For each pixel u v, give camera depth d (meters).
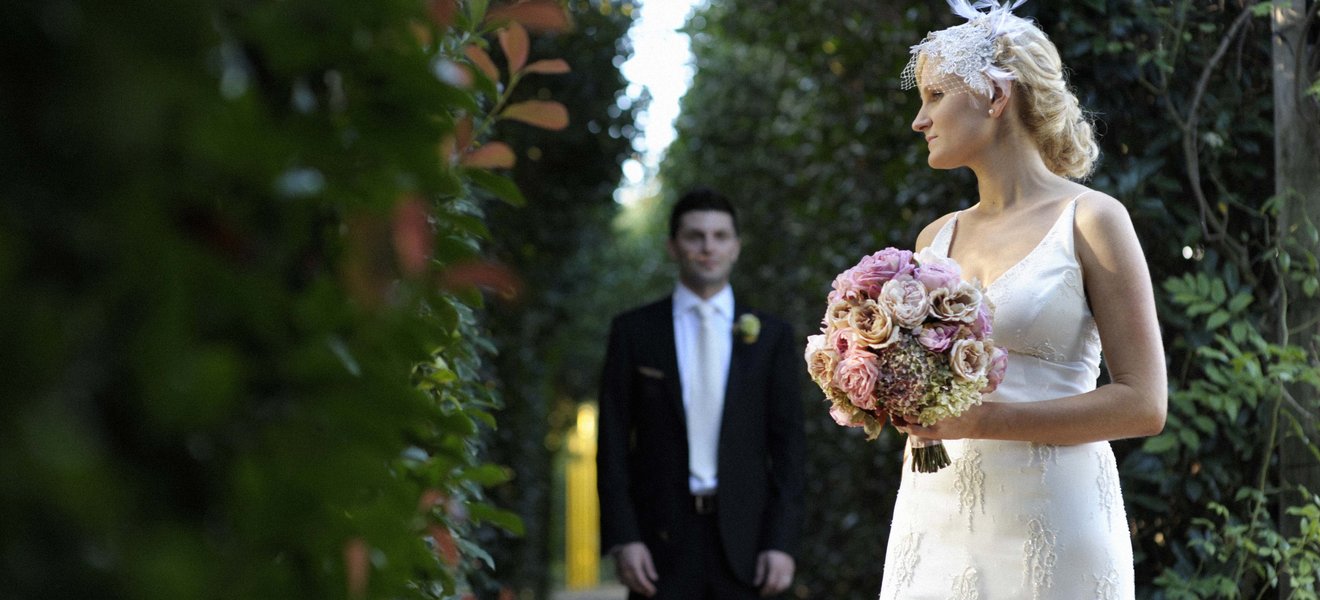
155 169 0.63
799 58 7.09
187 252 0.65
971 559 2.71
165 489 0.68
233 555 0.73
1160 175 3.71
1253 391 3.45
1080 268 2.70
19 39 0.57
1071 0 3.77
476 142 1.86
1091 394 2.59
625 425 4.65
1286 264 3.46
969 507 2.72
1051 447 2.68
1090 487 2.68
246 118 0.70
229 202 0.74
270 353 0.79
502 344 6.78
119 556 0.59
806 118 7.23
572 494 21.25
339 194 0.89
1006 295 2.71
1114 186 3.73
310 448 0.79
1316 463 3.46
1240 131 3.71
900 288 2.56
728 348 4.68
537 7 1.53
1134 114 3.78
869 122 5.69
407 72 0.93
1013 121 2.83
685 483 4.55
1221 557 3.56
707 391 4.63
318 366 0.81
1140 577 3.71
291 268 0.93
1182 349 3.72
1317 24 3.54
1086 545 2.64
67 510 0.56
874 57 5.72
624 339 4.72
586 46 7.80
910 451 2.88
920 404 2.54
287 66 0.80
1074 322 2.69
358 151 0.90
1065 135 2.86
